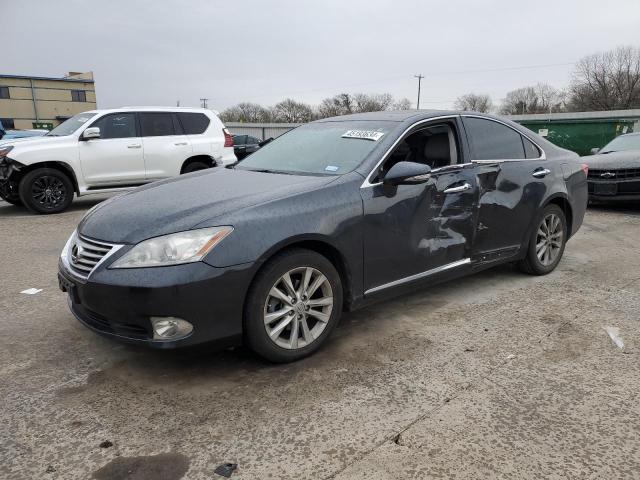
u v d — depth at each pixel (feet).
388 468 7.47
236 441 8.11
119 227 9.91
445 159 13.41
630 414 8.80
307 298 10.59
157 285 8.94
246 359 10.85
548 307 13.84
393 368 10.47
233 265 9.41
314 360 10.82
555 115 128.88
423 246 12.50
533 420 8.63
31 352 11.23
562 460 7.63
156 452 7.86
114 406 9.11
